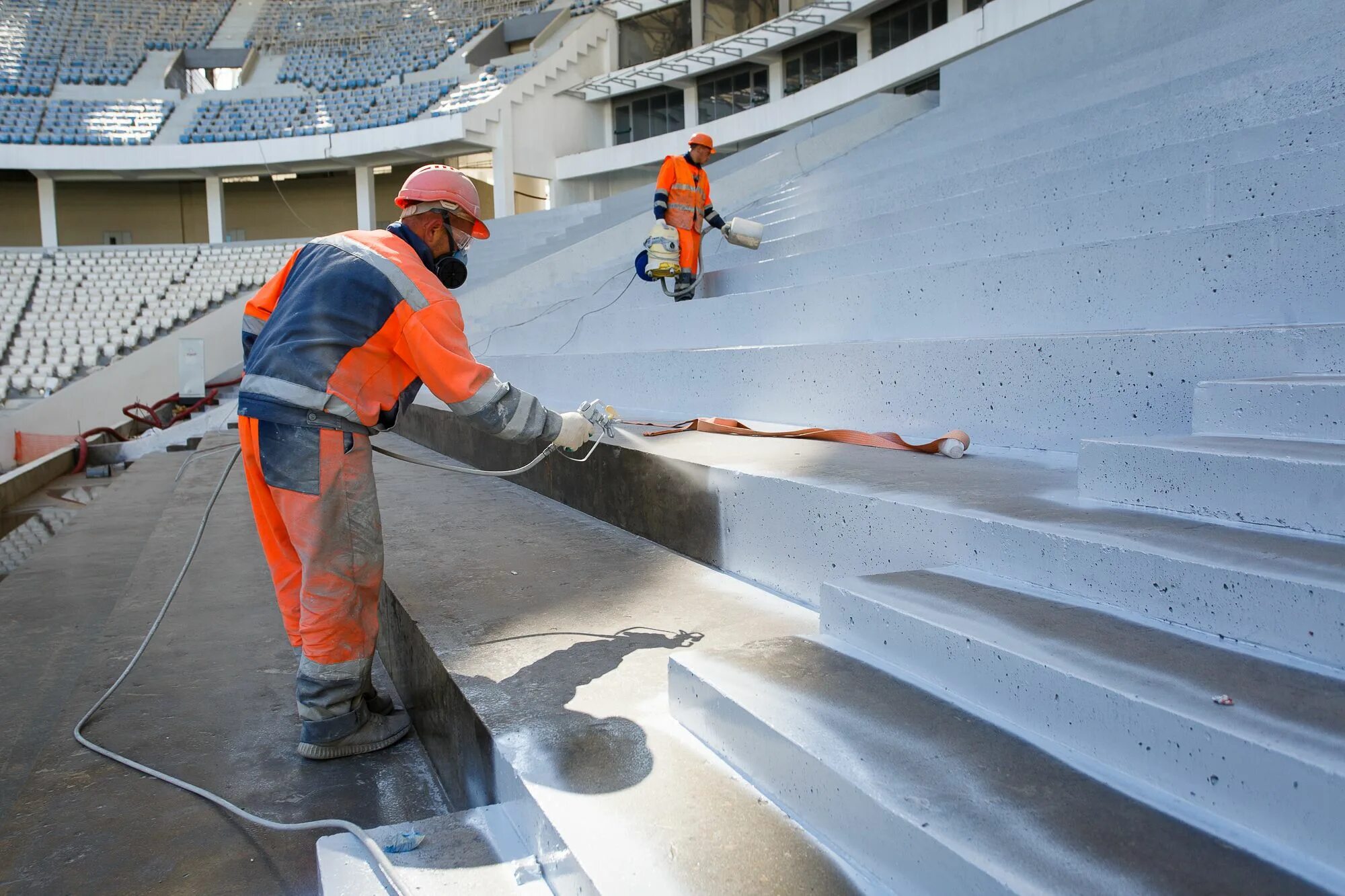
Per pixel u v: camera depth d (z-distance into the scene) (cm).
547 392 619
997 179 522
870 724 138
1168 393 241
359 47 2850
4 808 207
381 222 2809
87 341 1850
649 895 116
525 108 2344
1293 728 105
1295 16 516
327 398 190
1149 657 130
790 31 2012
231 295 2016
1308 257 243
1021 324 321
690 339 550
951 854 102
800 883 117
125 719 253
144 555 452
